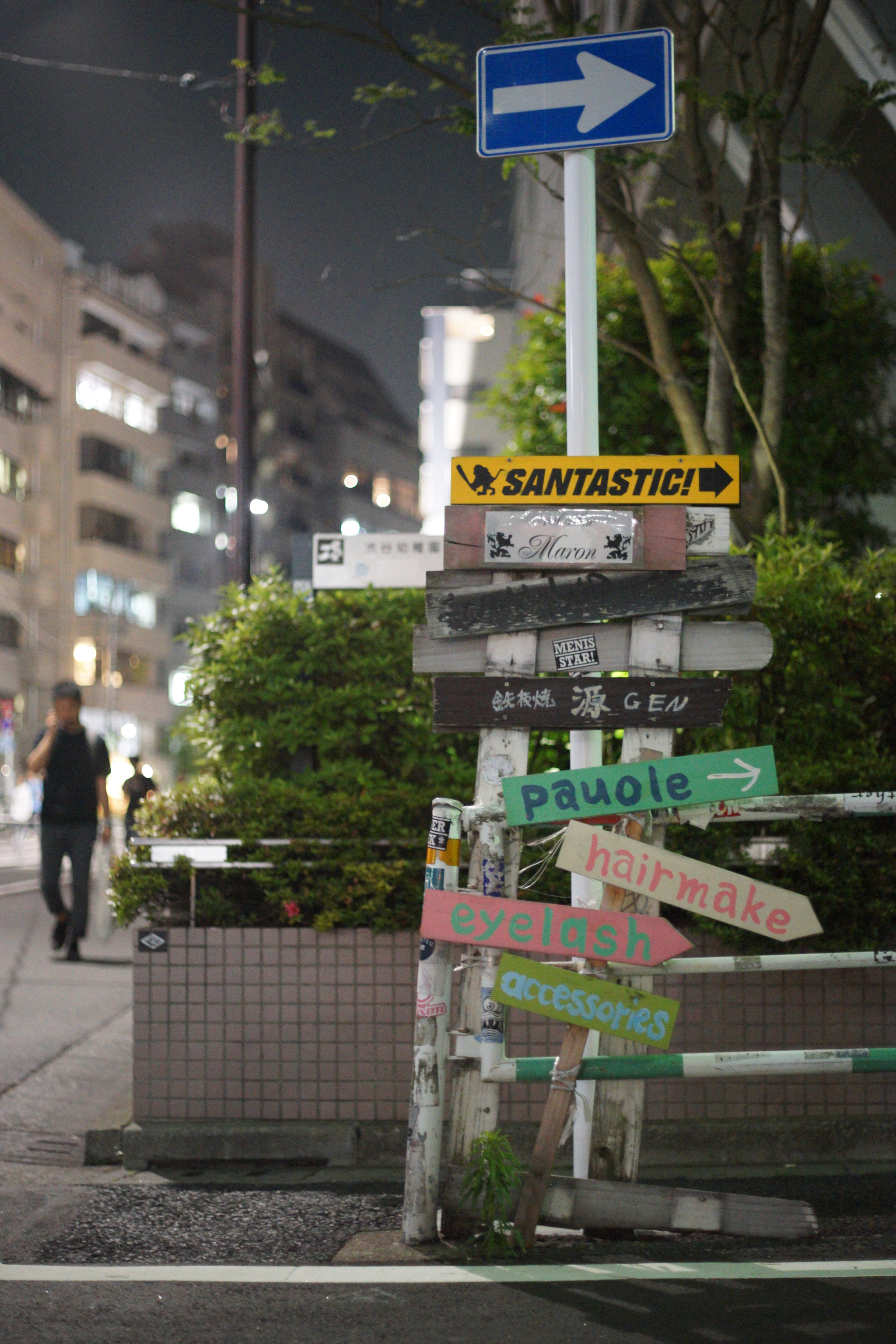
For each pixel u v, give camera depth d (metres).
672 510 4.16
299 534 7.52
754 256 10.64
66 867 19.88
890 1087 5.28
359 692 6.41
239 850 5.67
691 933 5.38
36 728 51.25
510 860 4.16
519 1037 5.33
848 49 11.20
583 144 4.76
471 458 4.21
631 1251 4.03
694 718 4.09
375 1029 5.40
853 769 5.45
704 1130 5.17
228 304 67.75
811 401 10.67
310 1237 4.23
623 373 10.84
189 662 6.89
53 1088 6.42
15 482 51.03
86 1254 4.08
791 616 5.90
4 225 49.62
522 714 4.14
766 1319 3.38
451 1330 3.35
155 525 57.81
